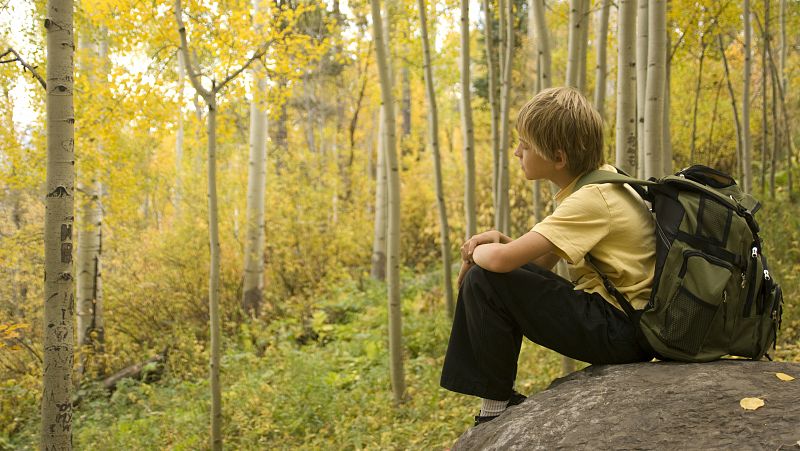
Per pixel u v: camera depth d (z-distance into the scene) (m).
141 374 7.90
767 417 1.43
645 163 3.89
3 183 7.50
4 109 7.19
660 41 3.77
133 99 6.95
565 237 1.87
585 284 2.02
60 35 3.34
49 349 3.40
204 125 7.10
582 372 1.97
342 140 19.70
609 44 8.73
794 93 11.48
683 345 1.81
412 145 17.34
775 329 1.88
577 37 4.66
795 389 1.55
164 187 12.13
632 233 1.89
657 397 1.63
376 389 6.09
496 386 2.03
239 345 8.59
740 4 8.85
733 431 1.42
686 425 1.49
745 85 8.30
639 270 1.89
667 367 1.81
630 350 1.92
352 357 7.14
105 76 7.23
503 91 7.19
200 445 5.46
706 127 11.83
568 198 1.93
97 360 8.13
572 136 1.95
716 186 1.92
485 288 2.00
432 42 11.77
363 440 4.93
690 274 1.78
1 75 6.91
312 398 5.82
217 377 5.18
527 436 1.66
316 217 11.31
